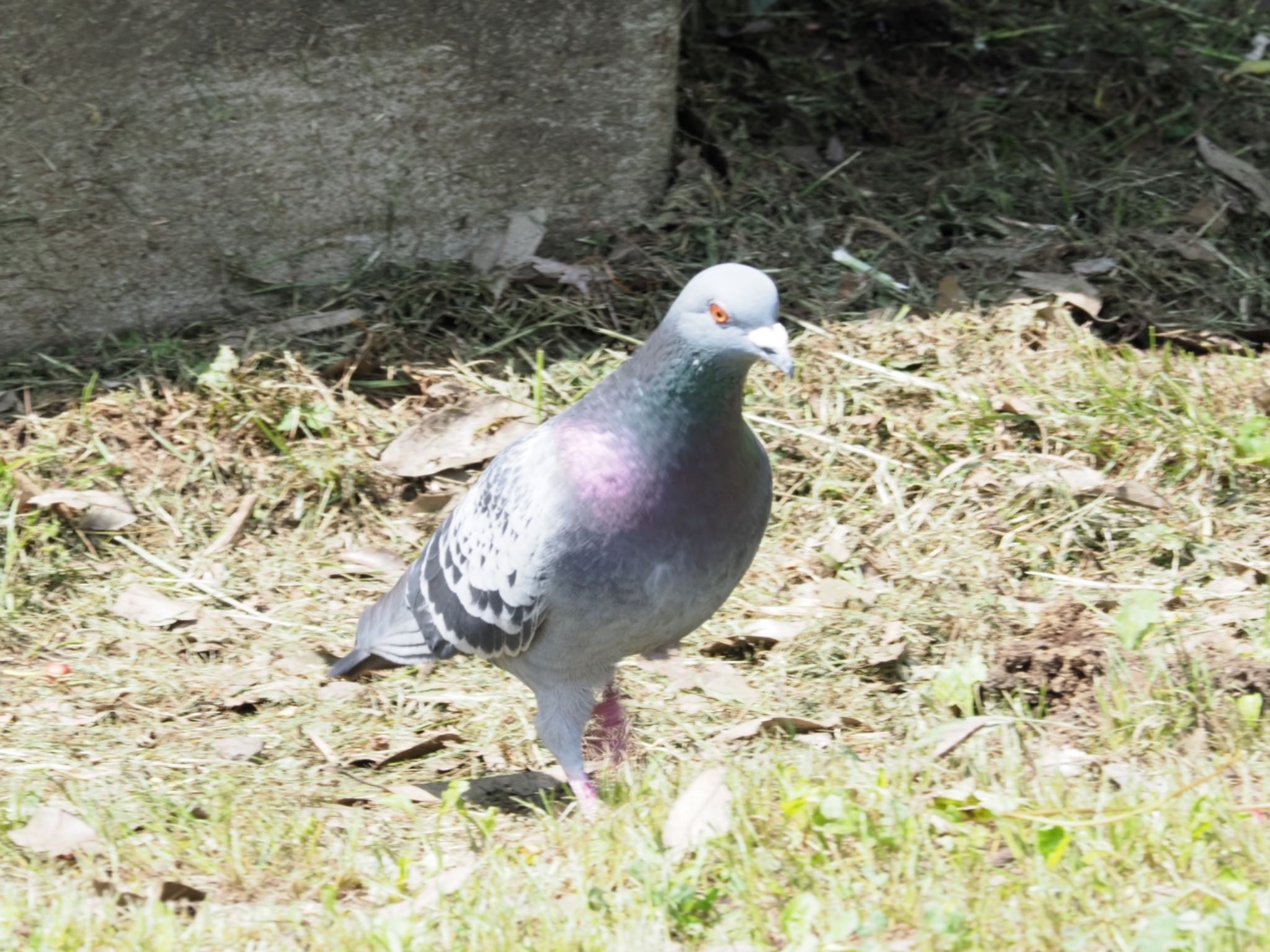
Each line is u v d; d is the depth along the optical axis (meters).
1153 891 5.26
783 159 11.16
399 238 10.23
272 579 8.47
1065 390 9.22
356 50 9.73
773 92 11.64
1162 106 11.68
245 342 9.69
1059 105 11.67
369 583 8.47
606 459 5.94
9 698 7.48
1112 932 5.02
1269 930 4.89
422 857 6.06
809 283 10.16
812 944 4.99
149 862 5.96
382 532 8.82
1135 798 5.83
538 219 10.39
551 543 5.99
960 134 11.45
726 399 5.88
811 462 8.97
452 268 10.30
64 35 9.16
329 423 9.19
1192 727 6.57
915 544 8.35
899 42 12.19
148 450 9.08
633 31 10.17
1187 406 8.98
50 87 9.25
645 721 7.12
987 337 9.67
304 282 10.12
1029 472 8.69
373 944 5.19
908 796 5.96
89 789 6.62
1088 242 10.46
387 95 9.88
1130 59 12.00
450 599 6.43
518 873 5.74
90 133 9.41
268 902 5.73
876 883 5.38
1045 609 7.71
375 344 9.64
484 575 6.24
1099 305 9.88
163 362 9.60
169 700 7.48
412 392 9.59
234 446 9.10
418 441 9.07
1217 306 10.12
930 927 5.02
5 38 9.07
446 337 9.84
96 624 8.09
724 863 5.59
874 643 7.54
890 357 9.56
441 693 7.49
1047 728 6.70
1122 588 7.93
